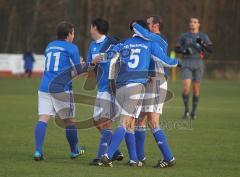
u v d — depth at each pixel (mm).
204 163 32062
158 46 30422
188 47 55094
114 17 183875
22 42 183375
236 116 58031
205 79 160875
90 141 39781
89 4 181500
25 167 30062
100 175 28250
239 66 168750
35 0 184125
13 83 116750
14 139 39875
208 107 68375
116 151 32312
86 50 173250
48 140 39875
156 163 32062
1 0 182500
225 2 186250
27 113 57500
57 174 28328
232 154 35062
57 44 32812
